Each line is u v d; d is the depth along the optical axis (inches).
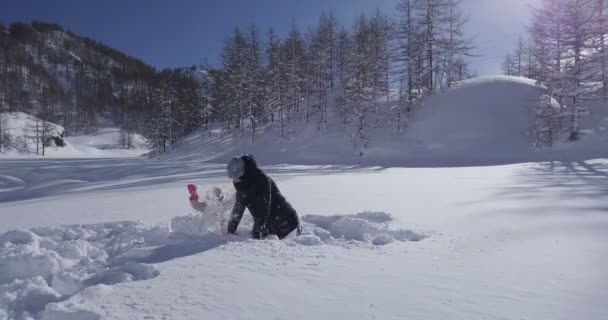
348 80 1732.3
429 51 1689.2
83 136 4980.3
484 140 1390.3
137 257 133.1
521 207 220.7
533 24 1347.2
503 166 794.8
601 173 519.8
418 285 95.8
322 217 203.3
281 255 126.9
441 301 84.7
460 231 162.4
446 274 104.5
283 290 93.6
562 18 1290.6
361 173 705.6
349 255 126.9
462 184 407.5
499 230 160.7
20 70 5689.0
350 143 1573.6
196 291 93.4
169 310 82.1
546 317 75.2
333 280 100.8
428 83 1747.0
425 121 1553.9
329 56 2009.1
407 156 1380.4
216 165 1049.5
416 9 1670.8
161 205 289.4
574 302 82.4
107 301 87.4
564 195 270.2
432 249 133.3
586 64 1299.2
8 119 3907.5
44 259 122.0
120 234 173.9
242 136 1994.3
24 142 3572.8
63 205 315.3
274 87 1897.1
